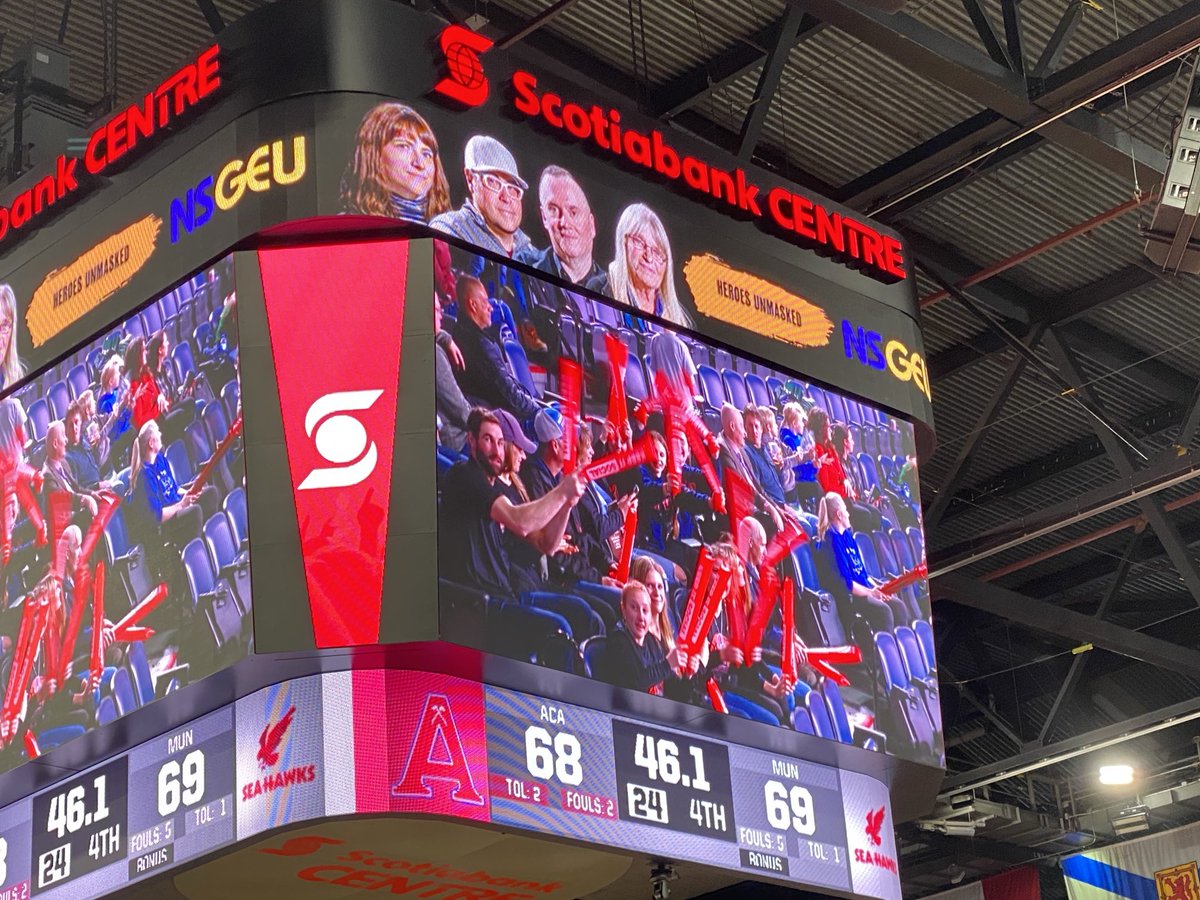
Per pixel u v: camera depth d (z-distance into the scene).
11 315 14.26
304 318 12.21
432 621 11.38
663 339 13.66
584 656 12.06
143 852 12.21
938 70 15.38
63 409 13.55
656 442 13.21
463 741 11.66
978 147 18.42
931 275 19.97
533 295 12.88
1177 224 15.12
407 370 12.02
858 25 14.86
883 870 13.80
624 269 13.57
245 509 11.77
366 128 12.57
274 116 12.70
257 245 12.54
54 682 12.83
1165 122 18.30
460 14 16.36
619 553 12.59
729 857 12.73
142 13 16.77
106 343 13.38
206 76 13.05
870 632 14.11
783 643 13.43
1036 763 26.52
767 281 14.70
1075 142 16.44
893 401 15.27
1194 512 24.77
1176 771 28.19
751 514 13.63
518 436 12.30
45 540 13.31
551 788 11.93
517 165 13.18
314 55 12.77
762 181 14.96
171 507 12.36
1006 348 21.61
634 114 14.12
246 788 11.66
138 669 12.21
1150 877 28.34
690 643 12.77
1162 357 22.05
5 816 13.47
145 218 13.34
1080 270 20.72
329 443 11.85
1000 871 30.52
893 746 13.87
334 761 11.39
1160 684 28.30
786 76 17.80
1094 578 26.22
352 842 12.34
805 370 14.62
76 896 12.57
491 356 12.41
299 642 11.38
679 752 12.83
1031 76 15.86
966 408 22.89
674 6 16.88
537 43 17.16
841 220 15.45
